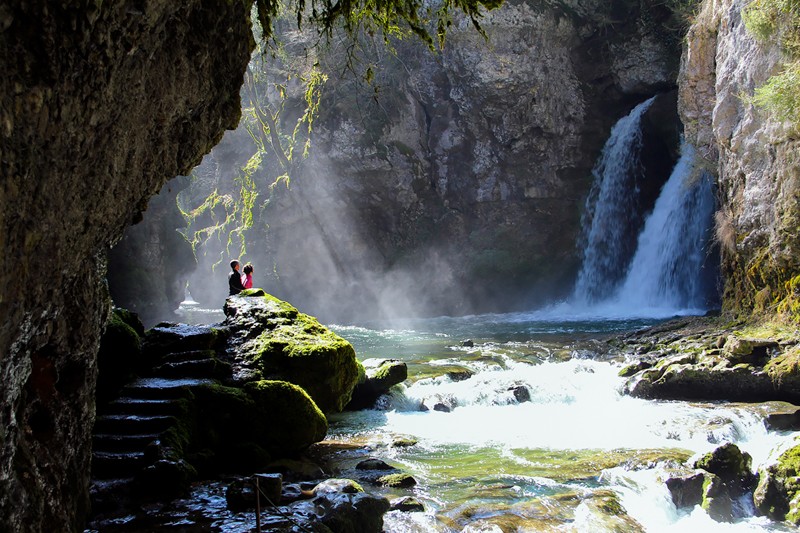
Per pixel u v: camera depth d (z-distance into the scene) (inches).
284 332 389.1
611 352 600.7
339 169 1162.0
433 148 1181.7
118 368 332.2
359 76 1134.4
